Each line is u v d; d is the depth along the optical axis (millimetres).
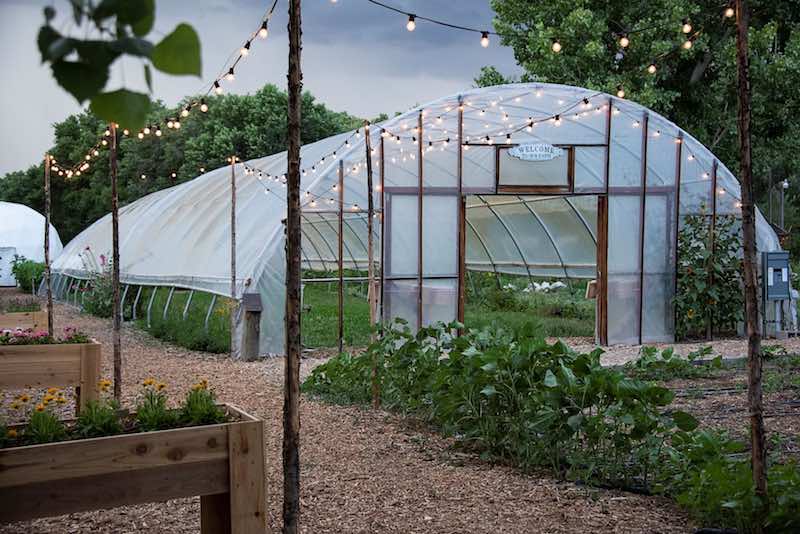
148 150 33719
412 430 6121
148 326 13781
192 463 2793
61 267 22516
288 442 3129
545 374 4832
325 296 20422
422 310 11094
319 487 4453
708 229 12398
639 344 11977
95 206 34656
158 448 2744
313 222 16672
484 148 11461
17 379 5312
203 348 11344
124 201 33438
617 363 9883
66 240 36375
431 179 11258
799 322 13180
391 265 10977
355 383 7602
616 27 18562
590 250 13719
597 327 12039
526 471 4816
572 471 4570
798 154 20078
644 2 18016
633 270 12102
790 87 18625
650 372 8867
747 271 3512
